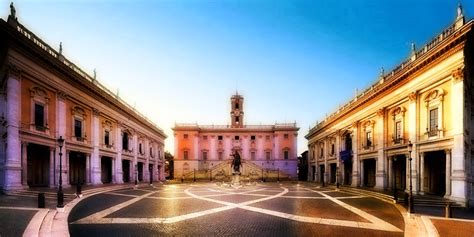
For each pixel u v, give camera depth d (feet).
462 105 65.05
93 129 110.32
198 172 220.84
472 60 70.33
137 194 89.92
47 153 88.07
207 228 40.81
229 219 47.26
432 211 54.70
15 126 71.10
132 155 153.48
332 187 126.31
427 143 76.79
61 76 89.15
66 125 92.89
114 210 54.60
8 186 68.85
